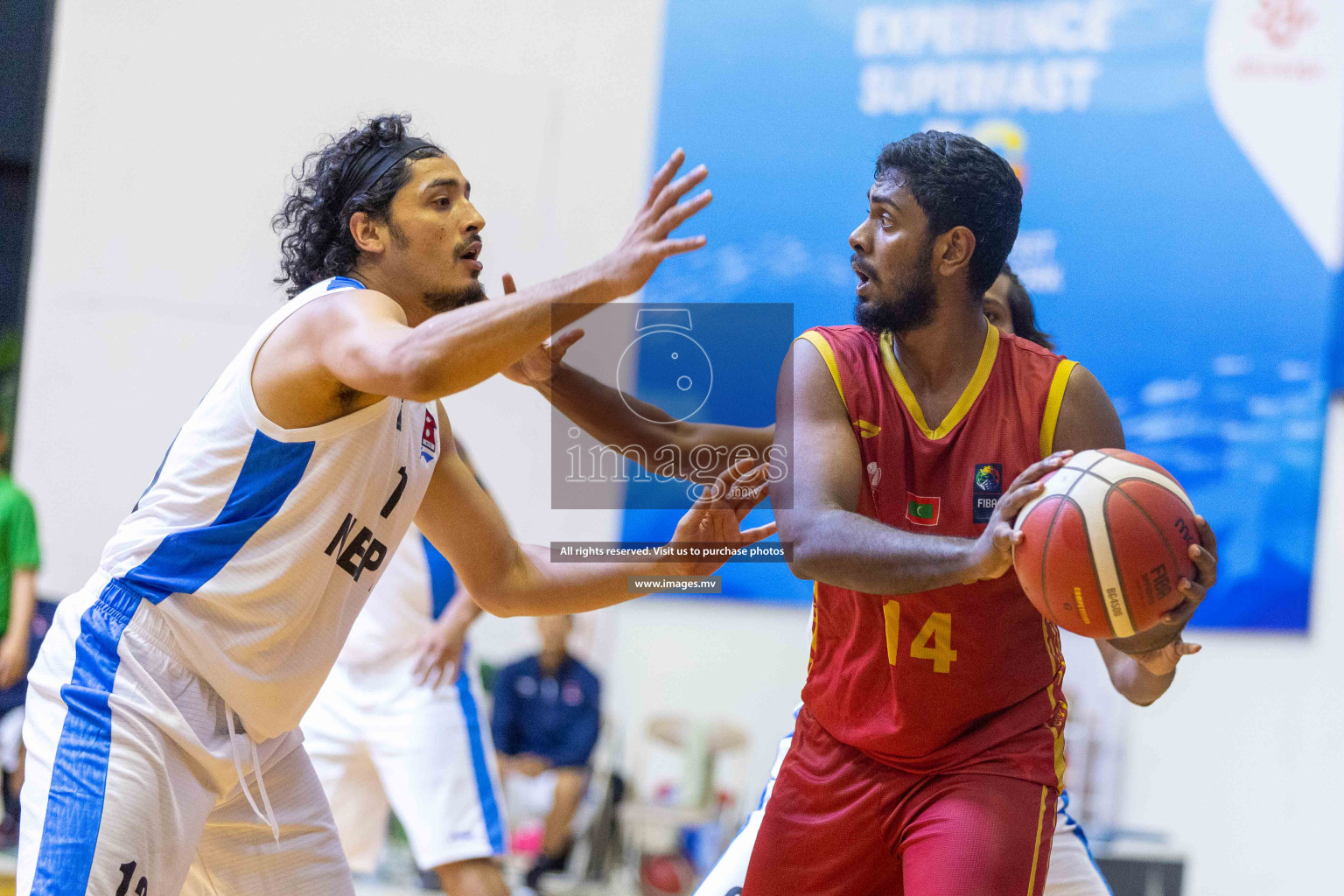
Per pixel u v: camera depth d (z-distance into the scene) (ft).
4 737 42.50
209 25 49.96
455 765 25.58
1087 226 43.45
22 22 51.29
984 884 14.17
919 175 14.96
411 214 15.81
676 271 46.11
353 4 49.62
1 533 40.81
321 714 26.35
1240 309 42.42
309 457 14.57
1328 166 42.11
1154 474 13.82
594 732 41.34
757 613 43.52
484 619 44.88
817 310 45.29
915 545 13.42
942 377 15.55
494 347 12.49
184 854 14.49
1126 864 36.27
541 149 48.16
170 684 14.57
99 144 50.16
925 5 44.91
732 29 46.55
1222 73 42.73
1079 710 40.98
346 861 16.47
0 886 36.09
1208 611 41.98
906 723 15.49
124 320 49.88
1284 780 41.04
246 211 49.70
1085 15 43.65
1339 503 41.68
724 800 41.88
